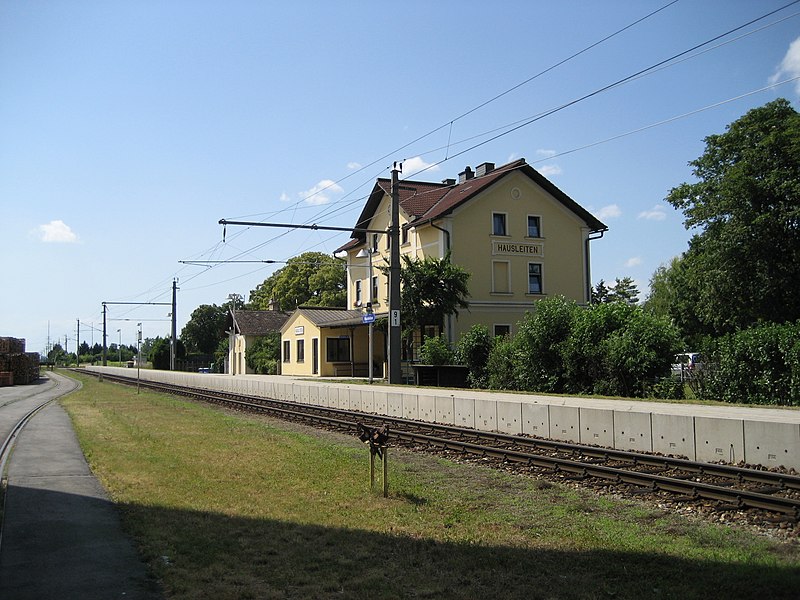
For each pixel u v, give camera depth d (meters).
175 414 24.41
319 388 27.03
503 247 39.06
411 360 37.06
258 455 13.83
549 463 12.02
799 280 33.28
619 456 12.52
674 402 16.95
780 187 32.66
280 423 21.00
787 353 16.62
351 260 49.22
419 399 20.55
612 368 20.53
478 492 10.30
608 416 13.94
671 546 7.25
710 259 35.69
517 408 16.59
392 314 28.17
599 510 9.09
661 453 12.73
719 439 11.61
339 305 70.88
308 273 73.62
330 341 45.09
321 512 8.88
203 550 7.11
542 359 23.27
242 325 63.75
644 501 9.55
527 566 6.58
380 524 8.26
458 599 5.72
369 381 31.12
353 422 19.22
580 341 21.84
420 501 9.58
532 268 39.97
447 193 42.94
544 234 40.44
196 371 80.94
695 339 50.44
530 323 23.88
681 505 9.20
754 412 14.11
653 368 19.91
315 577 6.27
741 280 34.44
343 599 5.74
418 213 40.78
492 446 14.87
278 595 5.79
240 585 6.05
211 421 21.61
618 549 7.11
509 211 39.47
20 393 42.22
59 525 8.23
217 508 9.11
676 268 55.75
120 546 7.32
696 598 5.63
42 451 14.63
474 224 38.47
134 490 10.34
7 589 5.93
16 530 7.99
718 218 35.97
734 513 8.64
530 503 9.51
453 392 22.34
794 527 7.87
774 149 33.44
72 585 6.04
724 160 37.22
